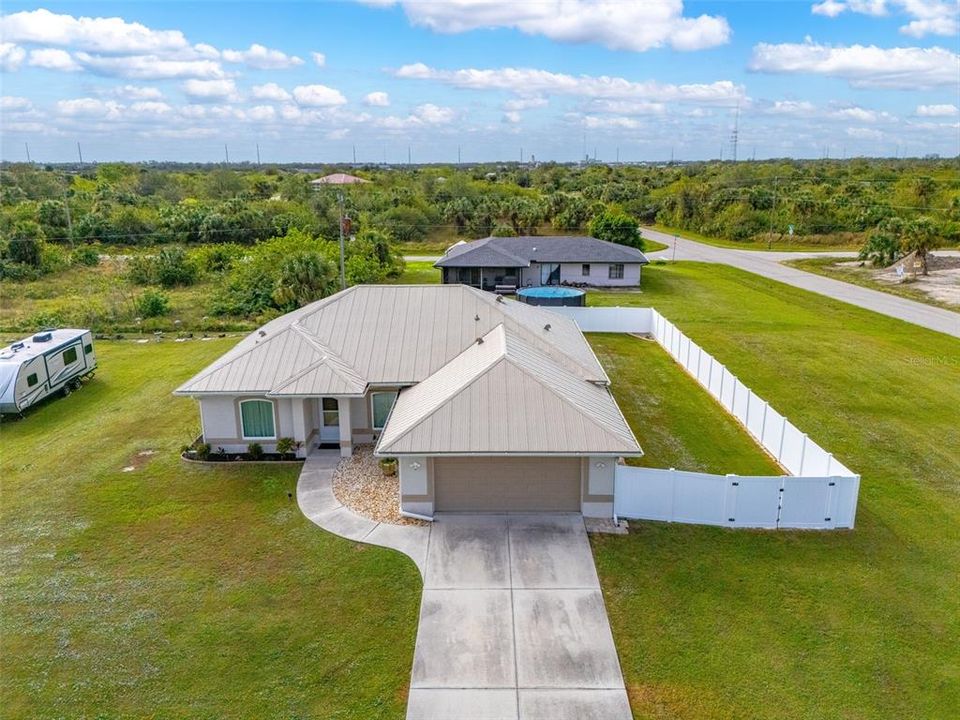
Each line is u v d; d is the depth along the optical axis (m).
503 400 17.09
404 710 11.11
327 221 73.06
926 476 19.39
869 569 14.90
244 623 13.16
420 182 111.06
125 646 12.53
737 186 98.75
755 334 36.31
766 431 21.58
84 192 92.44
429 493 16.95
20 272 51.00
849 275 56.81
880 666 12.06
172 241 68.12
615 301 45.31
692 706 11.19
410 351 21.55
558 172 153.25
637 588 14.21
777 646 12.54
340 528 16.56
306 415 20.38
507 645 12.57
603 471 16.69
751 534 16.30
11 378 24.02
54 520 17.11
